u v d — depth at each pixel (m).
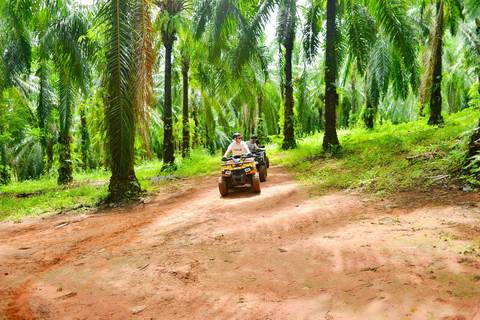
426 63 14.63
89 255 4.26
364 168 8.27
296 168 10.95
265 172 9.62
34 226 6.50
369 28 12.55
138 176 13.50
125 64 8.02
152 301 2.81
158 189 9.90
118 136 8.13
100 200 8.57
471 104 10.51
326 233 4.22
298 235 4.32
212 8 11.46
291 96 16.50
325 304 2.50
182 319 2.49
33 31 12.77
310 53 13.44
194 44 14.00
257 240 4.29
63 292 3.11
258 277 3.14
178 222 5.71
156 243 4.55
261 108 25.53
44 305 2.84
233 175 7.99
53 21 12.24
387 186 6.16
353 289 2.67
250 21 12.58
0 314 2.68
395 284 2.63
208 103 19.64
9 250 4.68
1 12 10.48
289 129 16.53
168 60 13.90
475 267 2.70
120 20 8.00
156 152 33.31
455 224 3.77
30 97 18.11
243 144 9.05
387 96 27.84
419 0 13.64
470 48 16.45
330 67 11.80
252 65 16.86
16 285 3.32
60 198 9.76
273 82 23.83
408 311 2.24
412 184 5.93
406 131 12.20
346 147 11.57
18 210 8.41
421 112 15.44
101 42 12.20
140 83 8.19
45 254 4.40
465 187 5.02
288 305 2.57
